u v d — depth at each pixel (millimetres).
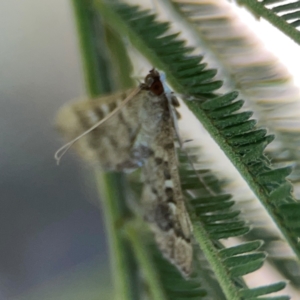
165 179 104
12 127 120
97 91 105
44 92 120
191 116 109
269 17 99
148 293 106
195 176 105
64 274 124
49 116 120
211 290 104
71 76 119
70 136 103
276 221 96
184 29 108
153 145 104
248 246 98
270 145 104
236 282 98
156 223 104
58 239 124
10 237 123
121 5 105
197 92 100
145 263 104
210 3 107
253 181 97
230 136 98
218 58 107
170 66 102
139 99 103
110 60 106
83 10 105
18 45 118
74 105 101
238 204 106
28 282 124
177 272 104
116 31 105
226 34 107
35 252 124
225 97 99
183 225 101
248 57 107
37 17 117
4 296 123
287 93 107
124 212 106
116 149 104
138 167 105
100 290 123
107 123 103
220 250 99
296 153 104
